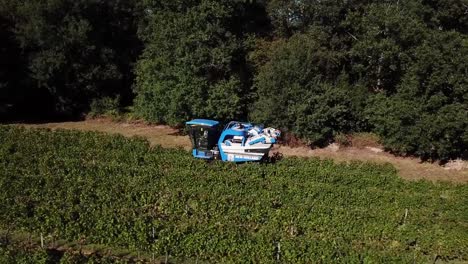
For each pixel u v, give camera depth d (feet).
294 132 124.57
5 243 67.15
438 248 72.18
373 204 87.66
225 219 77.30
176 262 66.95
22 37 145.48
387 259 65.92
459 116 106.83
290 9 137.39
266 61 132.87
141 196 83.41
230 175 93.04
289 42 128.36
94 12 153.69
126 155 104.27
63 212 73.56
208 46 126.62
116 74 155.33
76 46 148.05
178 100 128.16
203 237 68.13
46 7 142.92
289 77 122.31
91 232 70.90
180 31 126.52
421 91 114.32
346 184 98.22
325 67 129.90
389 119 117.19
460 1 132.46
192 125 101.55
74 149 110.83
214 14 123.95
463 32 140.46
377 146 124.88
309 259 67.05
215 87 127.24
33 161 100.58
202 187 89.61
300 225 77.30
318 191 88.38
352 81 138.51
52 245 69.92
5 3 148.05
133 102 160.15
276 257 67.31
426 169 112.98
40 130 129.49
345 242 71.82
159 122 147.33
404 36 121.39
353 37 133.80
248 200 81.82
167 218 77.41
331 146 124.88
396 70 128.26
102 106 156.66
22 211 75.56
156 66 133.80
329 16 132.87
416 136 112.98
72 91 156.04
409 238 74.23
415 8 127.24
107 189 85.66
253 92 133.08
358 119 127.95
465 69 107.96
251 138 100.22
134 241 68.95
